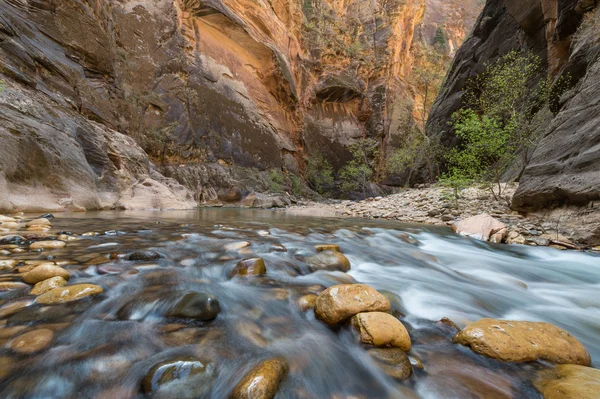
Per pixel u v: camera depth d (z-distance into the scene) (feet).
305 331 5.85
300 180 90.74
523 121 28.99
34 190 19.40
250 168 72.02
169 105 58.59
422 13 133.39
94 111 34.04
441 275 11.14
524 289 10.28
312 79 107.96
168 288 6.95
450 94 64.85
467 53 62.54
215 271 8.58
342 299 6.34
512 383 4.79
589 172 16.05
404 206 36.19
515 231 18.42
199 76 66.59
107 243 10.77
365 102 113.80
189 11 69.72
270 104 88.28
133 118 51.11
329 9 117.80
